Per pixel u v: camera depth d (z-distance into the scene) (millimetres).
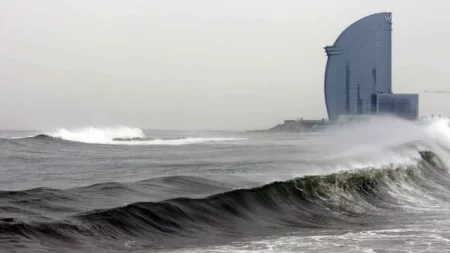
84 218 55406
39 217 55781
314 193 88062
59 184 93188
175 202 65938
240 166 125938
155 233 57469
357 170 106562
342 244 57438
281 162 131750
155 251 51562
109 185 77312
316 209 81812
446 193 109812
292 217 75125
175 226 60625
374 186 102875
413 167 127875
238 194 75562
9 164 145375
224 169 118750
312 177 91250
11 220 51625
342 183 97000
